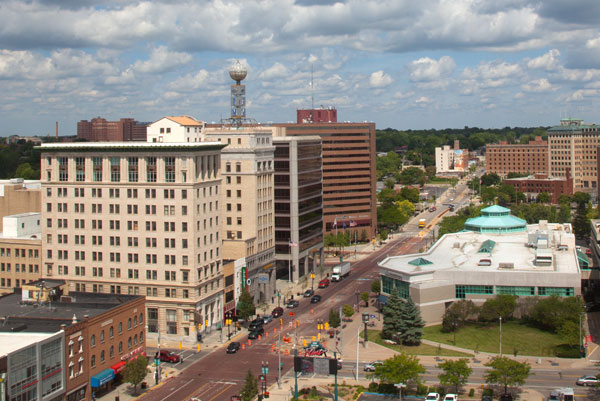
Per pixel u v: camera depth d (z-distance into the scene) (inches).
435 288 7145.7
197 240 6727.4
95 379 5044.3
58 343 4687.5
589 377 5285.4
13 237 7583.7
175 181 6658.5
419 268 7377.0
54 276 7140.8
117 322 5447.8
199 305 6722.4
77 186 6998.0
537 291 7135.8
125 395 5196.9
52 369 4623.5
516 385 5275.6
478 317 7071.9
